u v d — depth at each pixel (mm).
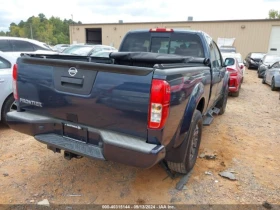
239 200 2666
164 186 2877
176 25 27625
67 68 2373
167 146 2305
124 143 2102
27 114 2742
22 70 2707
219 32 26203
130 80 2080
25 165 3246
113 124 2238
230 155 3758
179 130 2453
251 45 25406
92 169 3207
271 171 3320
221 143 4238
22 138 4129
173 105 2166
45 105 2609
